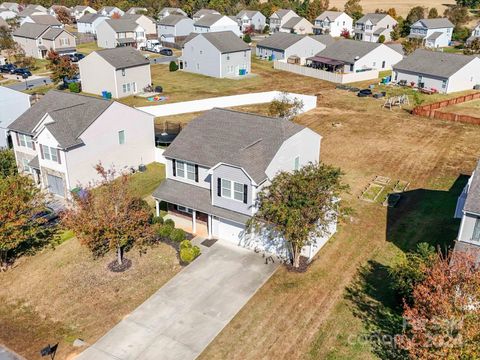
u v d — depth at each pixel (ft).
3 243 93.71
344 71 271.49
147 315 82.33
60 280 94.02
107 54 226.38
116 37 349.20
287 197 89.97
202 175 109.60
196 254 98.63
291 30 422.00
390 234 105.70
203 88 242.99
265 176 97.19
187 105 203.51
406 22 405.80
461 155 150.92
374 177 136.67
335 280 90.27
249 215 99.35
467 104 208.85
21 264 100.94
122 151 138.82
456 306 59.47
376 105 211.41
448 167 141.90
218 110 119.44
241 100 213.05
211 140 111.24
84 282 92.73
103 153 132.77
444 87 227.40
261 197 94.43
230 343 75.36
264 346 74.54
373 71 262.47
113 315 82.89
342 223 102.89
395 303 82.69
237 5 506.07
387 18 391.24
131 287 90.38
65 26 481.05
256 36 432.66
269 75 273.95
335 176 92.53
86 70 233.14
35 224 104.88
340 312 81.35
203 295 86.99
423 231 106.22
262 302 84.74
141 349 74.74
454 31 393.29
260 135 107.24
